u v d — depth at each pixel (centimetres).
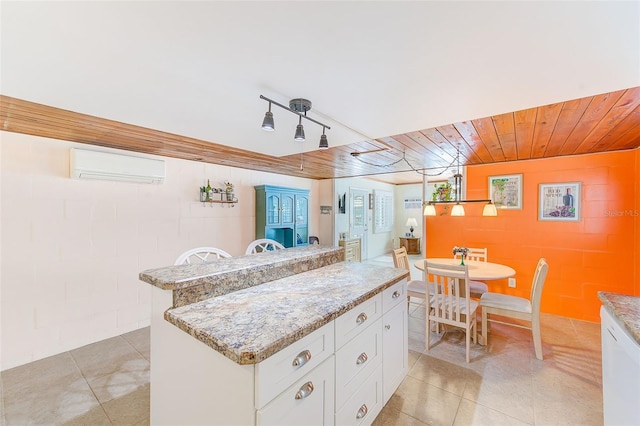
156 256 344
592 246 332
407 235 861
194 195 384
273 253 224
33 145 258
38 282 261
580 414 185
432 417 184
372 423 178
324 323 124
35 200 259
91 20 107
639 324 119
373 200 787
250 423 97
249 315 126
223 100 184
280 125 233
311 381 120
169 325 133
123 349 279
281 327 113
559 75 149
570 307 344
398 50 129
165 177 350
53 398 205
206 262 186
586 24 109
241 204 445
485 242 398
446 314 277
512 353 264
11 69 143
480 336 291
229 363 103
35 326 259
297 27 113
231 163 404
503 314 270
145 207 334
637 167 306
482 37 118
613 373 135
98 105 190
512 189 379
